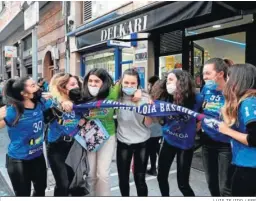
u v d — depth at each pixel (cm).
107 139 316
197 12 412
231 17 563
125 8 823
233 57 572
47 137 321
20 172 288
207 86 290
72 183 303
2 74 2478
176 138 310
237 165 229
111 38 595
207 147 304
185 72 305
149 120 316
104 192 319
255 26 525
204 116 269
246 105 217
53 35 1295
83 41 724
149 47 743
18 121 279
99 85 308
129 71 319
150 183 461
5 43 2406
